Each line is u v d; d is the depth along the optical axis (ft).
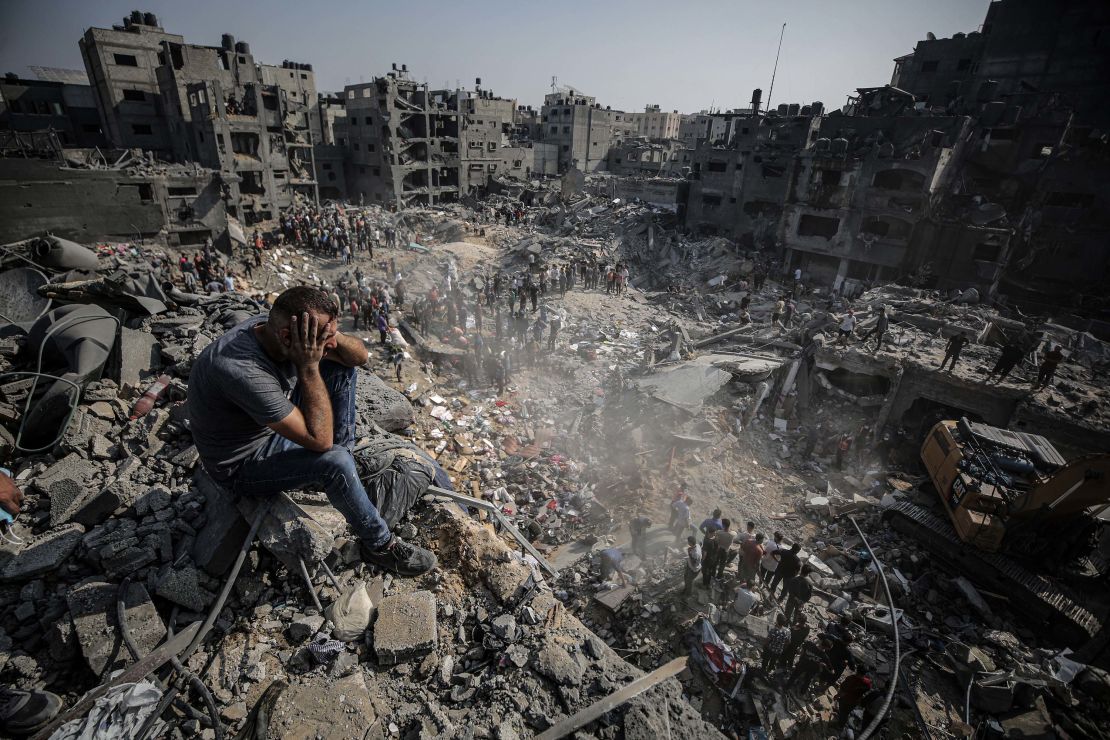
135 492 16.12
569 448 59.62
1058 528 39.34
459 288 106.22
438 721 12.04
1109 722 31.27
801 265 136.26
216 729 11.13
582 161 276.00
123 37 158.30
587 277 119.14
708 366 69.92
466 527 17.99
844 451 58.54
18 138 104.63
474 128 218.79
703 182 158.40
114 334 24.47
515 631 14.73
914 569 43.47
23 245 51.98
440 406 61.67
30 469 17.98
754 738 28.43
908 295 92.22
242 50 175.22
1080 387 59.26
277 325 11.40
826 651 30.27
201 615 13.61
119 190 96.78
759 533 37.81
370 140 196.85
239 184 146.41
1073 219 109.40
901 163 114.93
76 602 12.94
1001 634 37.01
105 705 10.61
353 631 13.99
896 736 29.78
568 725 11.83
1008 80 144.46
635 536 43.01
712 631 33.04
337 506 14.10
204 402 12.24
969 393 58.44
